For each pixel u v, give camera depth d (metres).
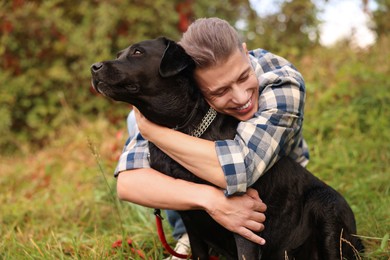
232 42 2.32
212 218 2.61
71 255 3.20
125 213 4.04
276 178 2.70
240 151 2.40
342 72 5.78
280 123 2.48
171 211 3.27
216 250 2.86
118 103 7.04
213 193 2.47
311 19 7.69
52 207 4.40
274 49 7.61
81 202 4.36
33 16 7.25
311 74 6.11
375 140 4.80
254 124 2.44
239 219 2.48
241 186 2.40
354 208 3.59
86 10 7.30
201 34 2.34
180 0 7.47
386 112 5.09
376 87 5.35
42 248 3.29
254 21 7.73
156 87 2.42
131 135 3.13
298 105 2.55
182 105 2.48
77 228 3.86
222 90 2.38
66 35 7.33
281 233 2.73
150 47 2.45
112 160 4.93
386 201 3.63
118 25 7.11
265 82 2.56
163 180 2.57
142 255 3.04
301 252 2.81
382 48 6.83
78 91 7.24
